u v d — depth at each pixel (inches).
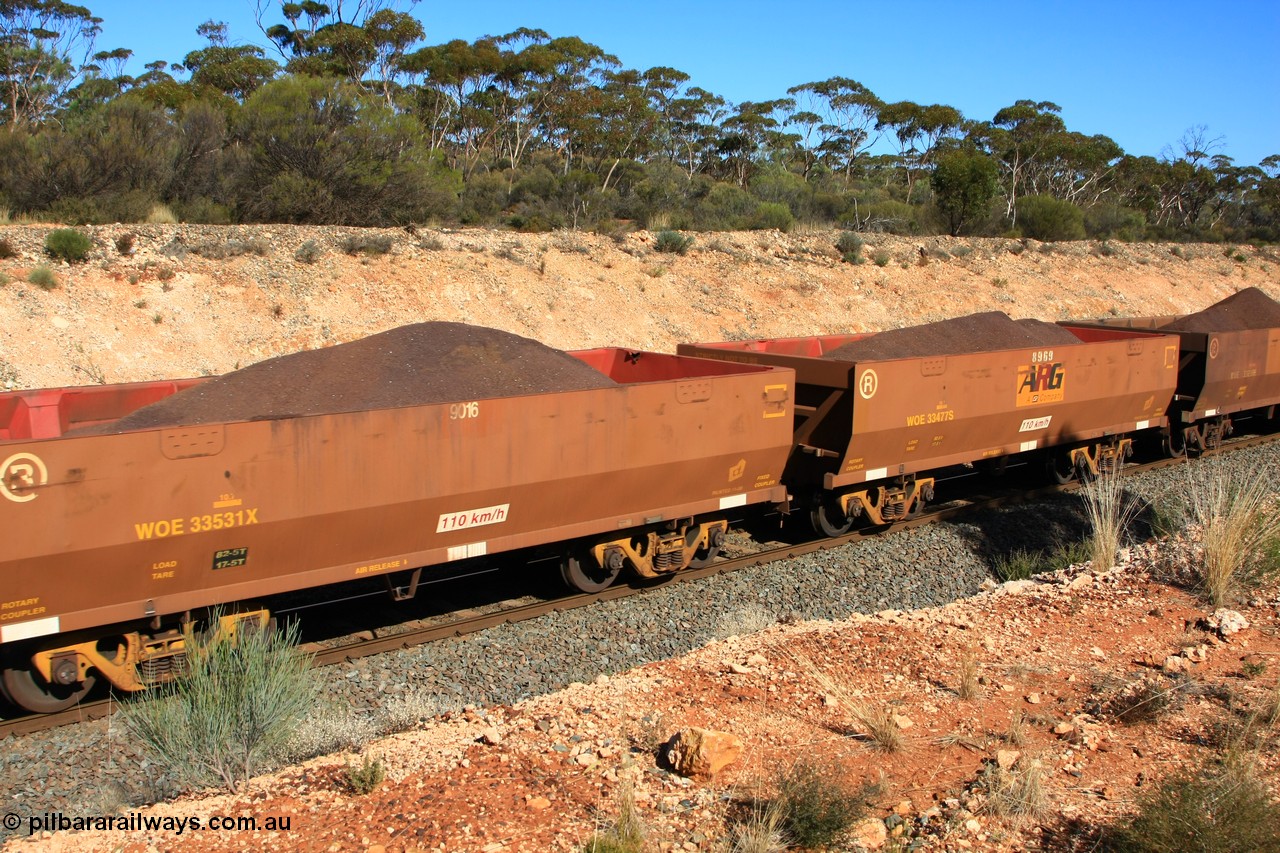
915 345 580.4
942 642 339.6
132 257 799.1
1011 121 2773.1
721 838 207.9
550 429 375.2
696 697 289.9
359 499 332.8
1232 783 211.9
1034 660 319.6
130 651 311.6
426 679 334.3
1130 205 2726.4
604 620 390.6
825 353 600.7
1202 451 720.3
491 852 201.6
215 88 1756.9
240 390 352.5
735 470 446.6
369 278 885.2
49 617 287.9
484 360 398.9
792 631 359.3
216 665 274.2
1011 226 1814.7
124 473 286.2
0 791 258.7
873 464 498.3
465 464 355.3
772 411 452.1
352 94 1138.7
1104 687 291.1
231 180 1067.9
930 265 1393.9
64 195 960.9
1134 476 648.4
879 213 1721.2
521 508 378.3
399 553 355.9
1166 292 1614.2
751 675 308.7
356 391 362.9
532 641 367.6
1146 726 265.4
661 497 423.8
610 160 2225.6
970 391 527.5
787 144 3132.4
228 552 312.5
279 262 859.4
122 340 721.0
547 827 212.5
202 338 754.8
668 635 381.7
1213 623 342.6
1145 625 352.5
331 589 420.5
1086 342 666.2
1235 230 2347.4
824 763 244.2
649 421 404.8
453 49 2377.0
